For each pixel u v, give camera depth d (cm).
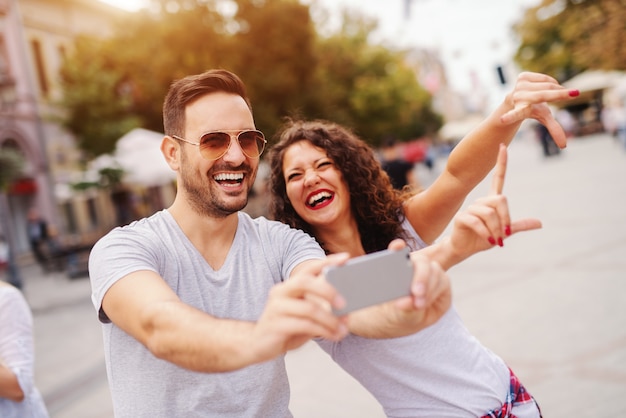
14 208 2027
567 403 326
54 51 2255
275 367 155
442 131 6334
